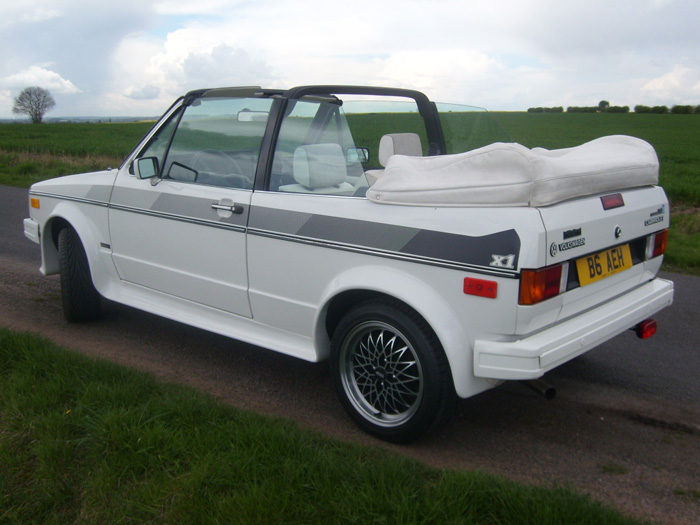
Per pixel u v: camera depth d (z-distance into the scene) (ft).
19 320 16.83
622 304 11.11
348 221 10.81
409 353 10.40
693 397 12.76
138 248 14.60
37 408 10.82
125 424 9.93
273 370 14.03
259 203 12.07
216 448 9.44
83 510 8.58
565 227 9.42
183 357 14.67
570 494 8.36
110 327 16.55
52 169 54.85
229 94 12.94
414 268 10.00
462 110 15.35
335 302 11.44
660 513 8.93
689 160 90.22
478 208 9.55
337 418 11.84
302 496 8.36
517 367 9.27
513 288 9.06
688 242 27.04
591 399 12.65
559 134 145.18
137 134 152.35
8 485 9.08
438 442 10.94
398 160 11.01
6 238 27.17
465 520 7.90
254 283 12.39
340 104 13.01
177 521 8.17
